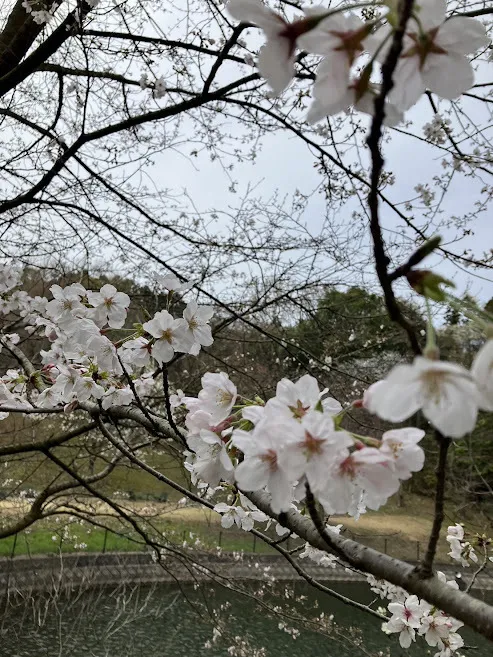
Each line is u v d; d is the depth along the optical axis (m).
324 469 1.00
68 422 8.28
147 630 7.68
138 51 3.99
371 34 0.86
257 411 1.22
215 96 3.94
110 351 2.14
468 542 3.55
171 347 2.03
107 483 10.76
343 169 3.98
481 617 0.95
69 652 6.09
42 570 7.89
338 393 5.94
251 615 8.64
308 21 0.83
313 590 10.30
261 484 1.13
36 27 4.36
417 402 0.77
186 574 9.40
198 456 1.49
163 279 2.05
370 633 8.39
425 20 0.86
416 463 1.11
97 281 5.56
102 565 8.83
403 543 10.39
